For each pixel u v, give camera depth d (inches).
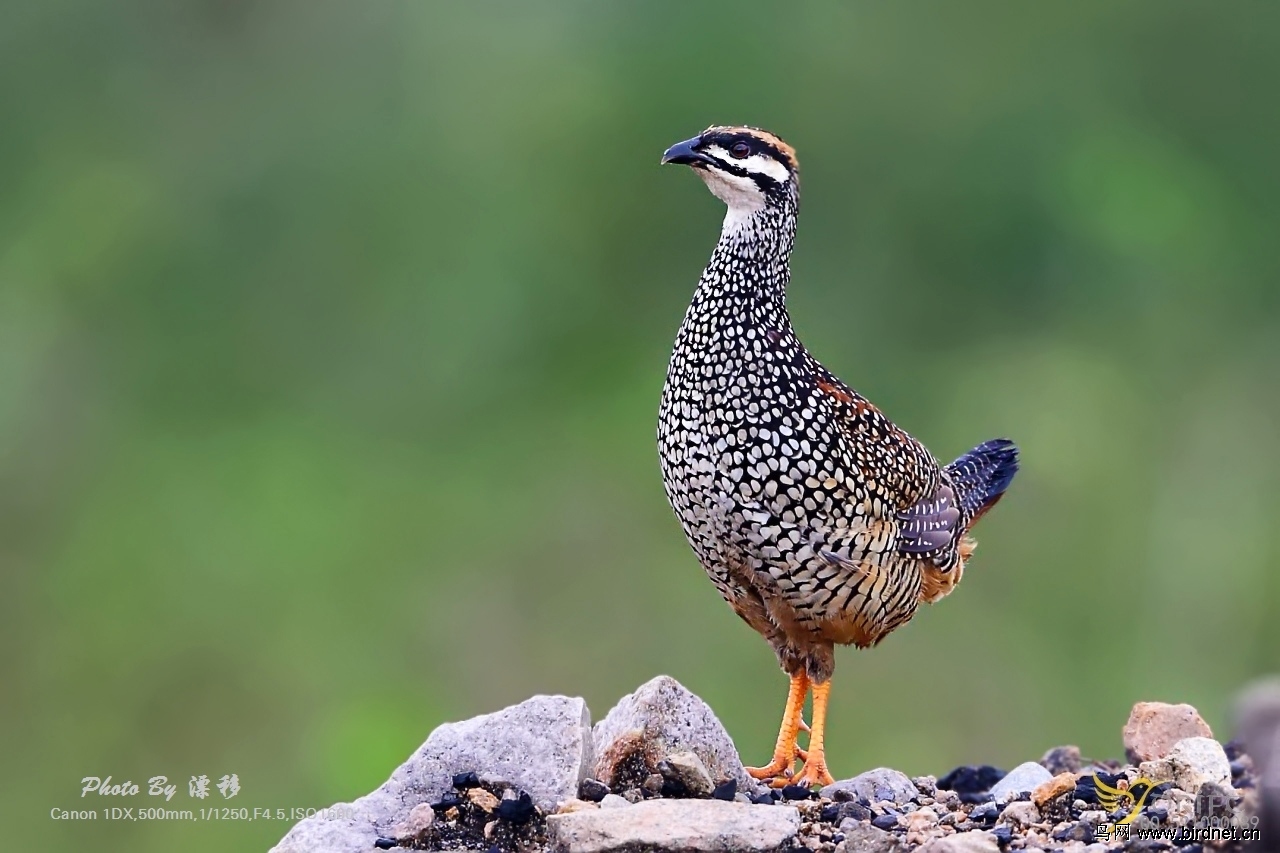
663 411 412.5
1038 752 820.6
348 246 998.4
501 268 981.8
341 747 799.7
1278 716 324.2
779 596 408.8
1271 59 1040.8
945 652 838.5
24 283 986.1
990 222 985.5
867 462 406.0
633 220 997.2
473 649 877.8
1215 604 903.7
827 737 790.5
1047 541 900.0
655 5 1015.6
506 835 359.3
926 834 353.7
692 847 332.8
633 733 375.9
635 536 914.1
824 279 989.2
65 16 1029.2
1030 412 929.5
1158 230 977.5
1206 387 989.8
